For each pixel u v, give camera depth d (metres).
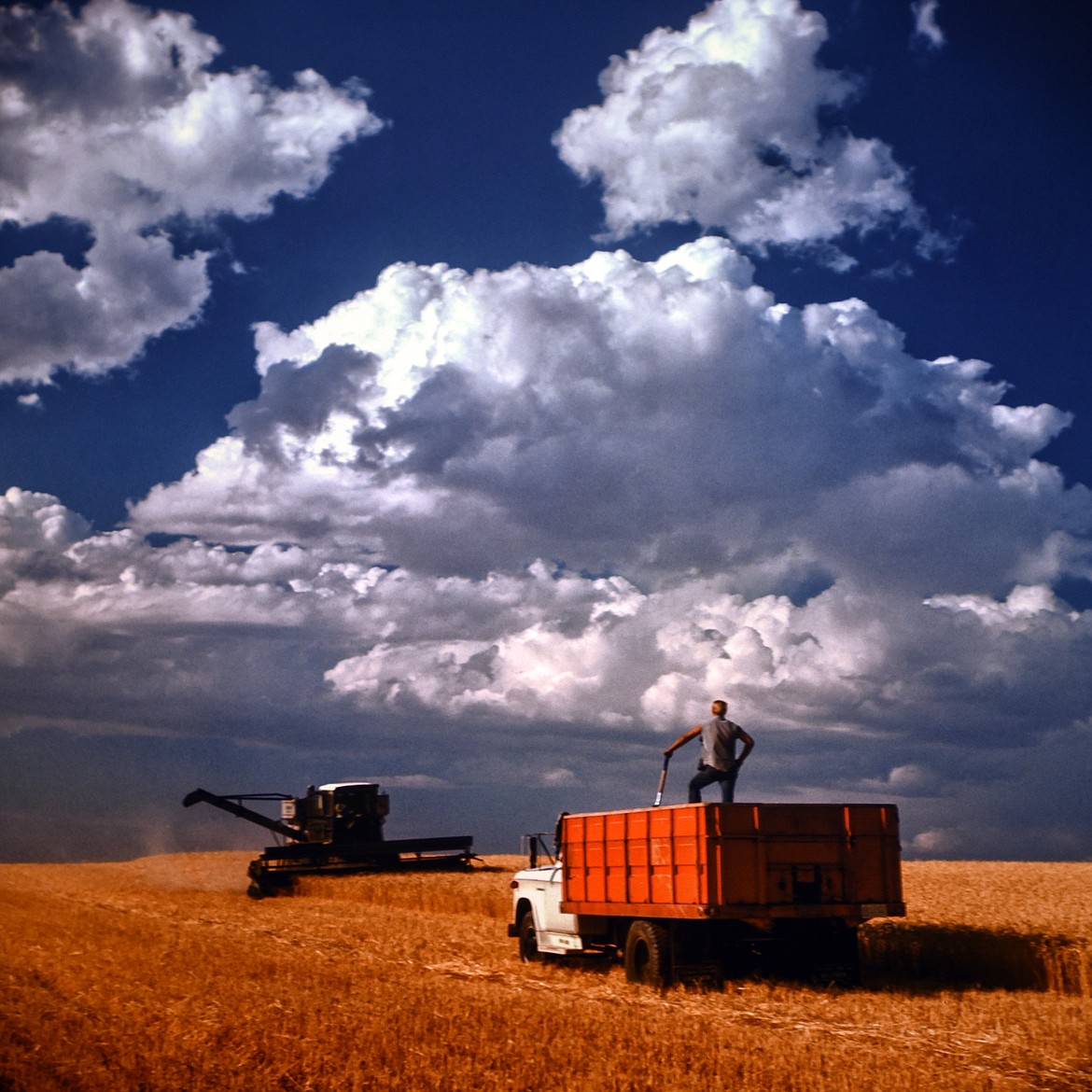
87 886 46.78
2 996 15.50
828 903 17.36
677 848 17.66
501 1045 11.91
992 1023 13.68
